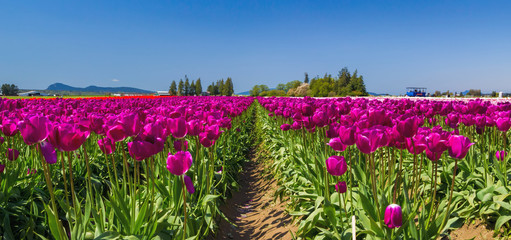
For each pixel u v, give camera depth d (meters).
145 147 2.81
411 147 3.07
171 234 3.62
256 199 6.92
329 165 3.11
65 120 4.45
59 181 5.42
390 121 3.49
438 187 4.84
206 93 174.75
